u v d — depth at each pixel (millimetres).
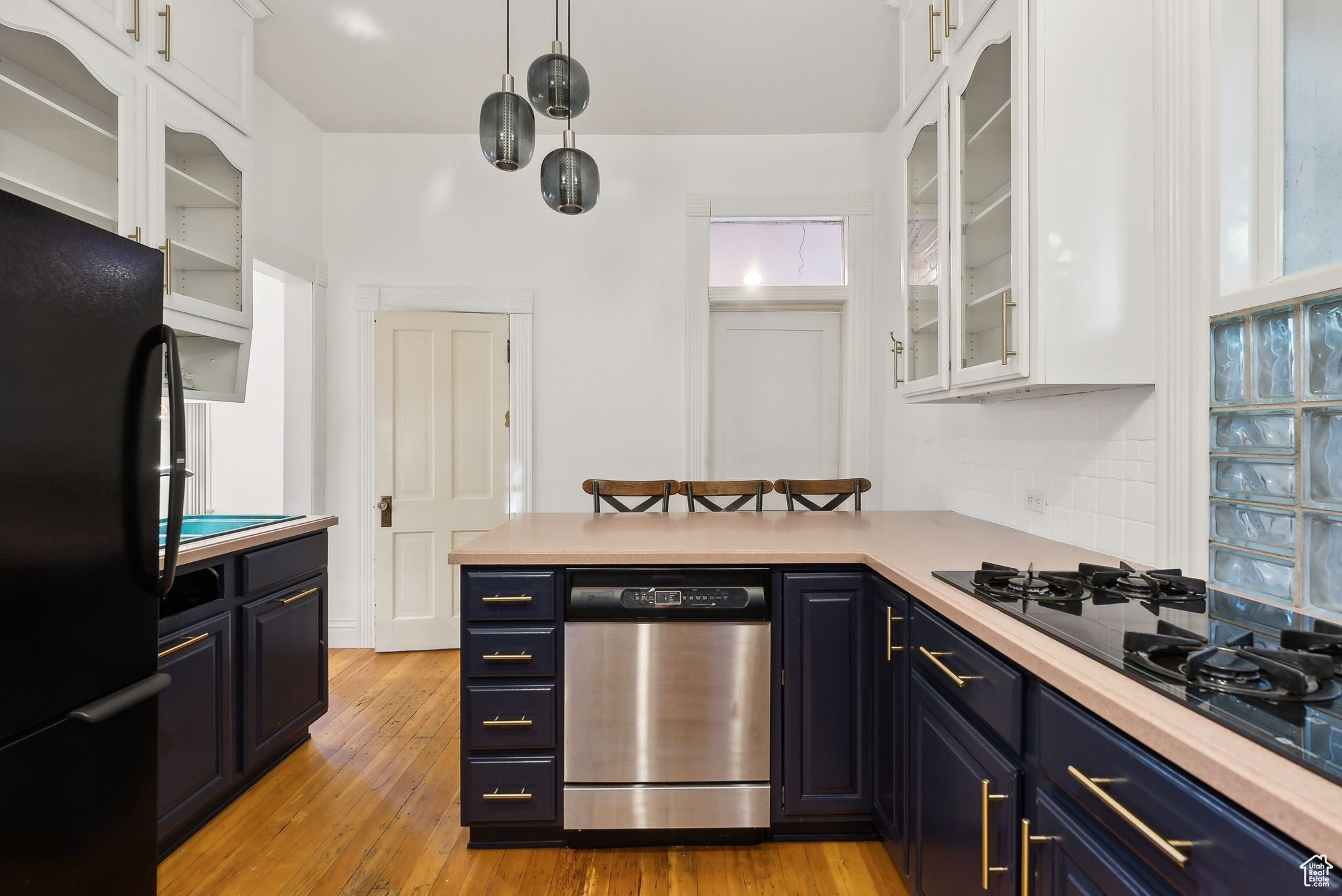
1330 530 1052
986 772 1053
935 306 1871
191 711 1671
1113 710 724
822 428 3611
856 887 1576
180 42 1986
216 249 2250
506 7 2426
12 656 854
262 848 1723
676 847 1743
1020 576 1271
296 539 2170
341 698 2750
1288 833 510
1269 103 1207
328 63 2789
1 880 841
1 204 828
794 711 1674
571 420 3480
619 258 3469
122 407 1040
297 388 3266
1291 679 697
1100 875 768
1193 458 1313
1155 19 1381
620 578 1669
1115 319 1395
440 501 3406
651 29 2559
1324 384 1058
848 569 1673
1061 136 1374
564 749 1680
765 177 3459
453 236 3447
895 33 2596
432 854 1705
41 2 1563
